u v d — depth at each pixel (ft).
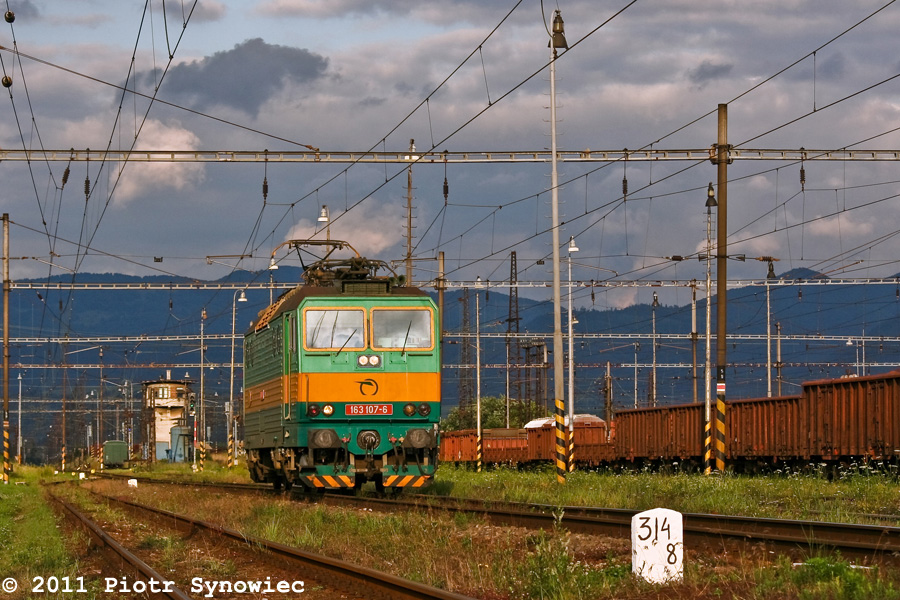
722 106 156.66
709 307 217.97
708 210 208.95
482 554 65.82
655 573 53.78
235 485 165.89
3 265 271.69
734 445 178.60
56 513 135.03
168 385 483.51
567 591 51.19
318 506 104.53
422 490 133.59
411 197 267.39
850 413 145.48
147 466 422.82
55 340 327.47
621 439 225.15
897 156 163.53
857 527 66.23
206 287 266.98
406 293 117.80
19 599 58.13
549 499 115.14
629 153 165.07
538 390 342.44
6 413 274.77
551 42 143.74
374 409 114.11
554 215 143.95
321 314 114.93
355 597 55.31
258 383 136.46
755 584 51.06
